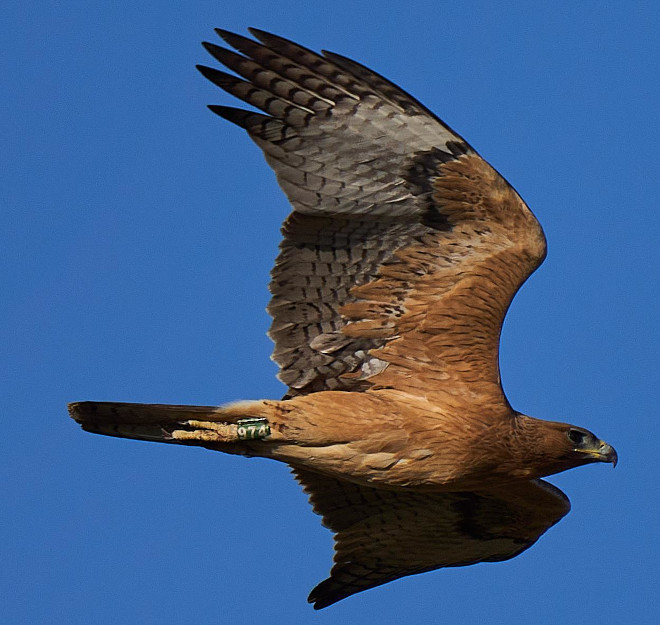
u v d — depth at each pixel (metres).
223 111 17.66
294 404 17.97
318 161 17.97
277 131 17.84
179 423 17.91
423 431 18.20
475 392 18.44
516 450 18.80
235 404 17.89
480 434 18.38
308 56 17.72
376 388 18.66
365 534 21.50
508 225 18.19
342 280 18.56
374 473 18.22
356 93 17.84
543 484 20.30
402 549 21.62
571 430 19.30
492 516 21.11
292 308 18.70
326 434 17.95
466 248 18.33
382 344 18.72
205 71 17.61
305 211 18.12
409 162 18.03
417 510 21.27
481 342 18.41
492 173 18.00
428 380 18.48
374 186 18.09
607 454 19.33
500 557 21.72
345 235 18.34
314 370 18.86
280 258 18.45
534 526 21.12
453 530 21.41
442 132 17.91
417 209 18.20
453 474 18.47
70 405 17.66
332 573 21.62
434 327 18.48
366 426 18.05
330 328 18.72
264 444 18.06
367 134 17.94
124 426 17.80
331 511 21.39
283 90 17.72
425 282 18.47
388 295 18.58
